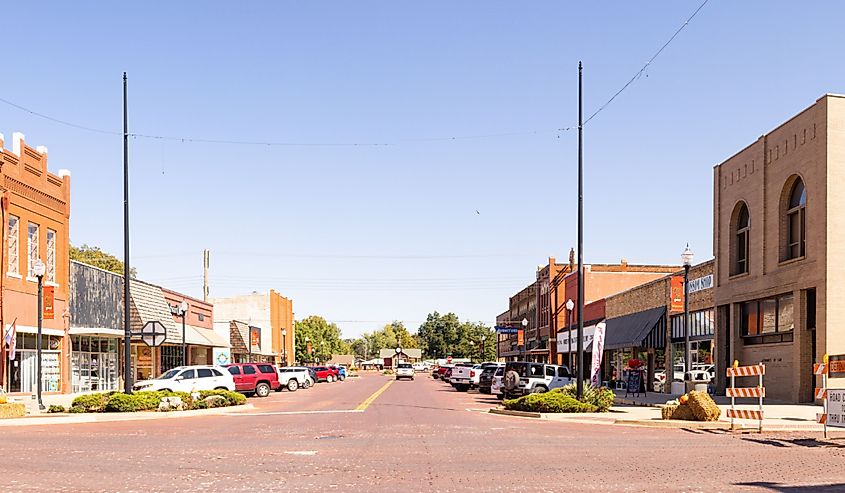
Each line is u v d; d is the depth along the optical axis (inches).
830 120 1120.2
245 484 448.5
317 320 6067.9
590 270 2564.0
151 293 2140.7
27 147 1514.5
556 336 2792.8
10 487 440.1
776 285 1259.8
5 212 1409.9
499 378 1641.2
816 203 1142.3
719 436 734.5
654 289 1836.9
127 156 1157.1
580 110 1105.4
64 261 1641.2
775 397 1285.7
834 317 1103.0
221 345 2620.6
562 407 1019.9
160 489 432.1
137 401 1081.4
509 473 490.9
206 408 1155.3
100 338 1840.6
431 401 1497.3
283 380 2118.6
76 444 665.6
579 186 1093.1
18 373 1451.8
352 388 2293.3
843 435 738.2
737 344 1418.6
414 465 526.6
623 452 601.3
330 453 593.3
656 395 1608.0
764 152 1318.9
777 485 446.6
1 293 1386.6
